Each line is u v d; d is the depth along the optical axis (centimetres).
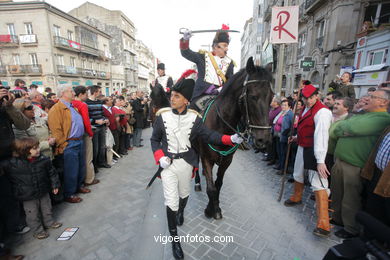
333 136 296
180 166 215
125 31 3766
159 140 225
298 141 293
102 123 475
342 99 313
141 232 263
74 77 2428
